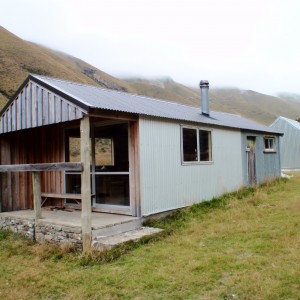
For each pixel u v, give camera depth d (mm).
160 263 5664
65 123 9758
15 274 5750
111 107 7293
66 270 5770
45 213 8906
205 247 6387
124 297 4527
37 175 8055
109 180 8891
